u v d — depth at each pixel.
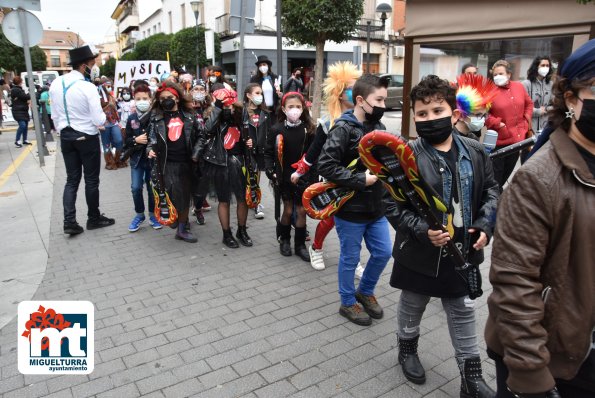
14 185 8.26
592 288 1.45
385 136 2.06
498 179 5.23
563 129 1.52
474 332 2.53
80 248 5.11
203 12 31.28
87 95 5.25
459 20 8.54
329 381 2.81
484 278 4.21
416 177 2.10
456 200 2.32
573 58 1.46
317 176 4.36
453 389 2.73
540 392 1.46
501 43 8.69
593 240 1.42
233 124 4.86
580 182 1.42
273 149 4.76
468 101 3.04
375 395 2.68
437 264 2.40
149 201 5.73
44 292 4.06
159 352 3.13
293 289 4.07
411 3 8.98
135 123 5.40
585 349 1.48
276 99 7.94
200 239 5.38
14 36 9.04
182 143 4.95
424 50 9.30
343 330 3.38
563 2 7.49
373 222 3.35
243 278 4.30
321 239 4.41
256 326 3.45
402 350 2.84
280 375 2.87
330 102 3.76
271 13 25.86
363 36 28.11
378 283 4.16
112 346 3.21
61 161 10.68
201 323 3.50
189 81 8.70
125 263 4.68
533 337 1.45
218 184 4.93
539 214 1.44
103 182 8.29
